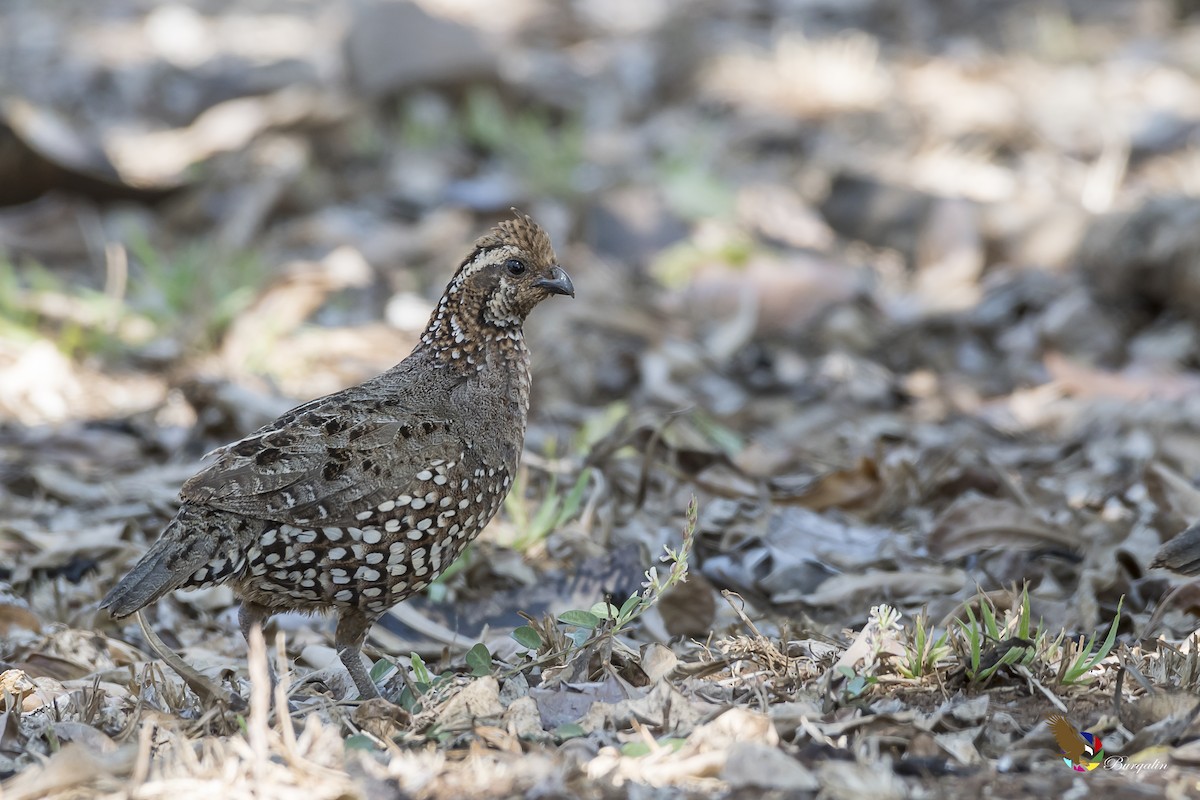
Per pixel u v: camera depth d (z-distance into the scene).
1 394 12.50
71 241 16.30
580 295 14.96
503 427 7.56
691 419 11.45
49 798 5.68
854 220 17.11
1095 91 21.09
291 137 19.67
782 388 13.36
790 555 9.20
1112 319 14.30
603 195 17.27
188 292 14.64
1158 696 6.29
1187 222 14.22
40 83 22.33
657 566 9.02
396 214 18.03
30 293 14.62
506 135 19.95
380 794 5.62
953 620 7.50
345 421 7.12
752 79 22.33
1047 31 23.30
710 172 18.66
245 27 26.47
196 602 9.13
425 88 20.59
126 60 23.70
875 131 20.20
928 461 11.00
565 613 7.03
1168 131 19.19
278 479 6.88
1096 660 6.73
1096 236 14.87
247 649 8.41
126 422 12.04
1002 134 19.59
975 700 6.39
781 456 11.35
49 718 6.63
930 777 5.77
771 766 5.67
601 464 10.47
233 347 13.58
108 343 13.64
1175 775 5.74
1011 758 5.98
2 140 16.33
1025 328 14.40
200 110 21.89
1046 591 8.77
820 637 7.77
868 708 6.42
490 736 6.09
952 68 22.45
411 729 6.33
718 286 15.01
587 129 21.22
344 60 21.12
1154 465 9.63
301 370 13.48
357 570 7.09
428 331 7.71
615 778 5.73
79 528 9.89
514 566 9.15
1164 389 12.76
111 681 7.62
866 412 12.91
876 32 24.80
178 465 11.20
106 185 17.16
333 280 14.52
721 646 7.56
